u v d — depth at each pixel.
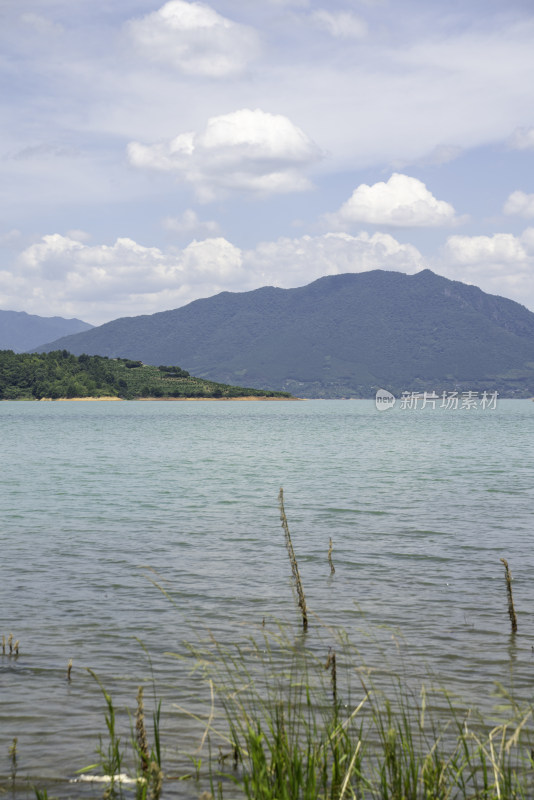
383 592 16.72
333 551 21.47
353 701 10.27
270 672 11.52
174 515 28.89
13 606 15.46
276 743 7.45
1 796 7.76
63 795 7.79
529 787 7.55
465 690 10.73
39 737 9.33
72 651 12.66
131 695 10.70
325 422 156.25
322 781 7.22
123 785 8.02
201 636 13.50
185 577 18.17
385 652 12.52
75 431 111.56
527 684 10.94
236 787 7.92
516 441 83.62
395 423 150.88
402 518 27.81
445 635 13.47
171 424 140.88
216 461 57.00
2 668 11.82
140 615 14.85
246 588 17.06
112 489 38.03
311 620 14.52
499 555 20.84
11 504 32.19
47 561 20.03
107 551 21.50
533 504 31.58
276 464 53.91
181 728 9.55
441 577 18.20
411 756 7.36
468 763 7.53
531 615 14.78
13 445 77.94
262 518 28.02
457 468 49.38
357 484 39.91
